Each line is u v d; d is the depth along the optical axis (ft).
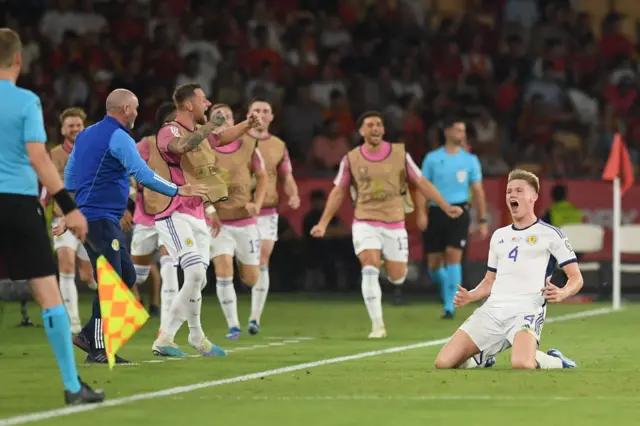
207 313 162.50
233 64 239.50
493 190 198.29
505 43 254.47
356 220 127.03
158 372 88.38
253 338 124.77
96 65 235.40
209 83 237.86
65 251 128.06
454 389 76.38
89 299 186.50
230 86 234.99
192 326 101.76
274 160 135.74
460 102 240.12
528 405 69.00
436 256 155.63
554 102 243.40
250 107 136.77
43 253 68.28
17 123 67.51
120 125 93.40
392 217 126.72
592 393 74.23
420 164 225.35
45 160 67.51
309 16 255.09
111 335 71.10
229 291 123.65
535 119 239.09
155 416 65.05
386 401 70.85
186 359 99.30
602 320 147.84
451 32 254.47
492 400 71.10
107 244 92.32
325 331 133.80
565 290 86.53
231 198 124.26
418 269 199.62
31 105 67.77
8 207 67.41
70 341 69.26
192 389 77.36
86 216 92.43
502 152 233.55
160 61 236.02
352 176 127.44
